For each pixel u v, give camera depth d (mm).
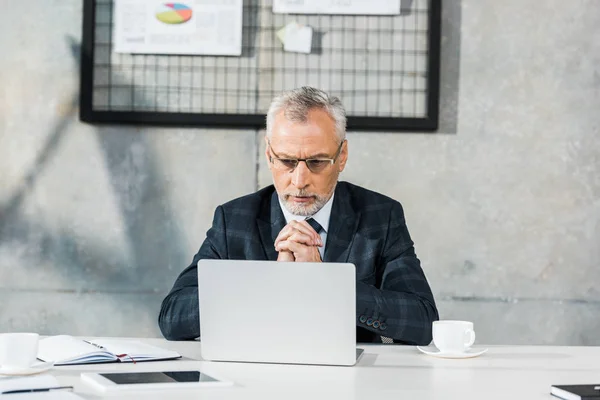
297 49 2889
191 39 2887
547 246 2926
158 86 2906
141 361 1507
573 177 2932
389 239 2084
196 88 2906
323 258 2051
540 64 2936
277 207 2104
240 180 2936
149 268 2936
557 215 2928
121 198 2936
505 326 2920
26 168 2932
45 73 2938
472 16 2934
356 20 2896
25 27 2943
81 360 1468
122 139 2936
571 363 1531
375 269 2066
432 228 2920
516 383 1318
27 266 2926
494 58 2932
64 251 2930
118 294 2930
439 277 2916
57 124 2936
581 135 2936
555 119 2934
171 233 2936
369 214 2111
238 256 2055
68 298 2924
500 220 2926
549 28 2936
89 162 2934
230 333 1505
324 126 1978
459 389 1263
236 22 2883
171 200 2941
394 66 2900
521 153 2926
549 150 2932
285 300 1484
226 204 2139
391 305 1816
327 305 1472
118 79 2906
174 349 1678
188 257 2936
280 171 1998
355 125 2869
